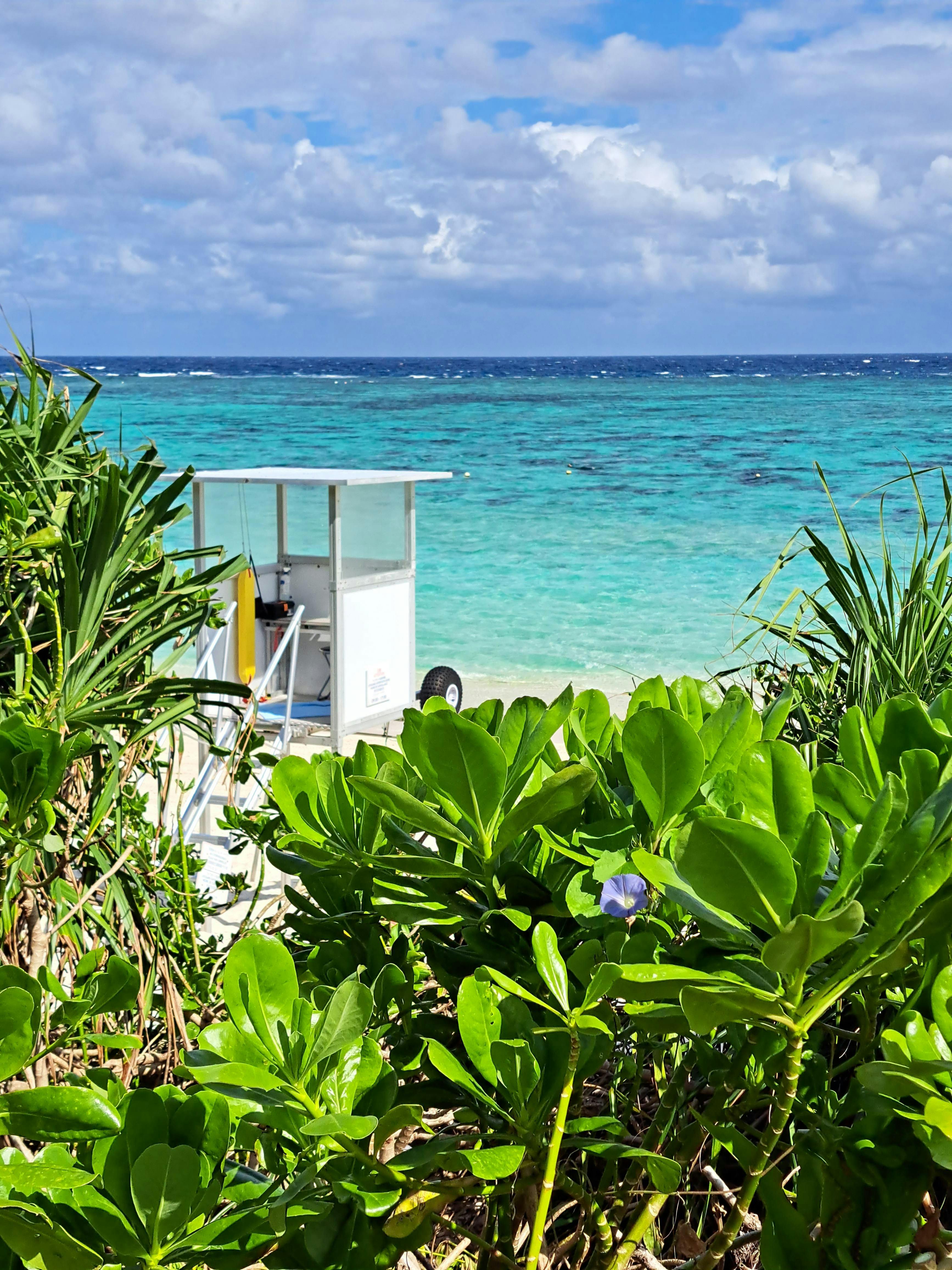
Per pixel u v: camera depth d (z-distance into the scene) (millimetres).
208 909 2260
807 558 18734
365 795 795
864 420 45406
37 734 1055
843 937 547
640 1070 1011
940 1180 936
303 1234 691
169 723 2023
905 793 666
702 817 614
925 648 2658
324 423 45125
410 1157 701
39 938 1681
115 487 2031
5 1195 614
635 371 88438
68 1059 1529
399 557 7641
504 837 803
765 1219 756
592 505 26016
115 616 2148
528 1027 758
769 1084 896
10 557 1984
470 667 12977
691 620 15070
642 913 854
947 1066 628
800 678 2873
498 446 38562
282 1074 696
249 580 6832
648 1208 854
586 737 1086
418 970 1229
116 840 1854
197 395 56469
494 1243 928
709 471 32031
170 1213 603
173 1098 669
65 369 2480
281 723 6355
